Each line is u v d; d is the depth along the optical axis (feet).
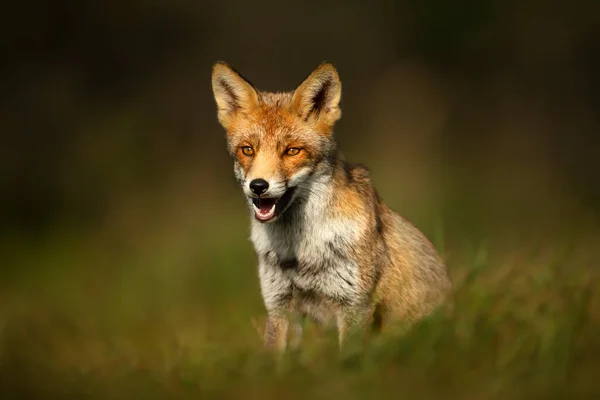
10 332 41.01
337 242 31.42
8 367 31.94
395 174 92.07
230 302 50.37
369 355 27.71
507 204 81.76
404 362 27.53
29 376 30.99
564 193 87.45
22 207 88.28
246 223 73.31
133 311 51.96
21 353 34.19
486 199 83.51
